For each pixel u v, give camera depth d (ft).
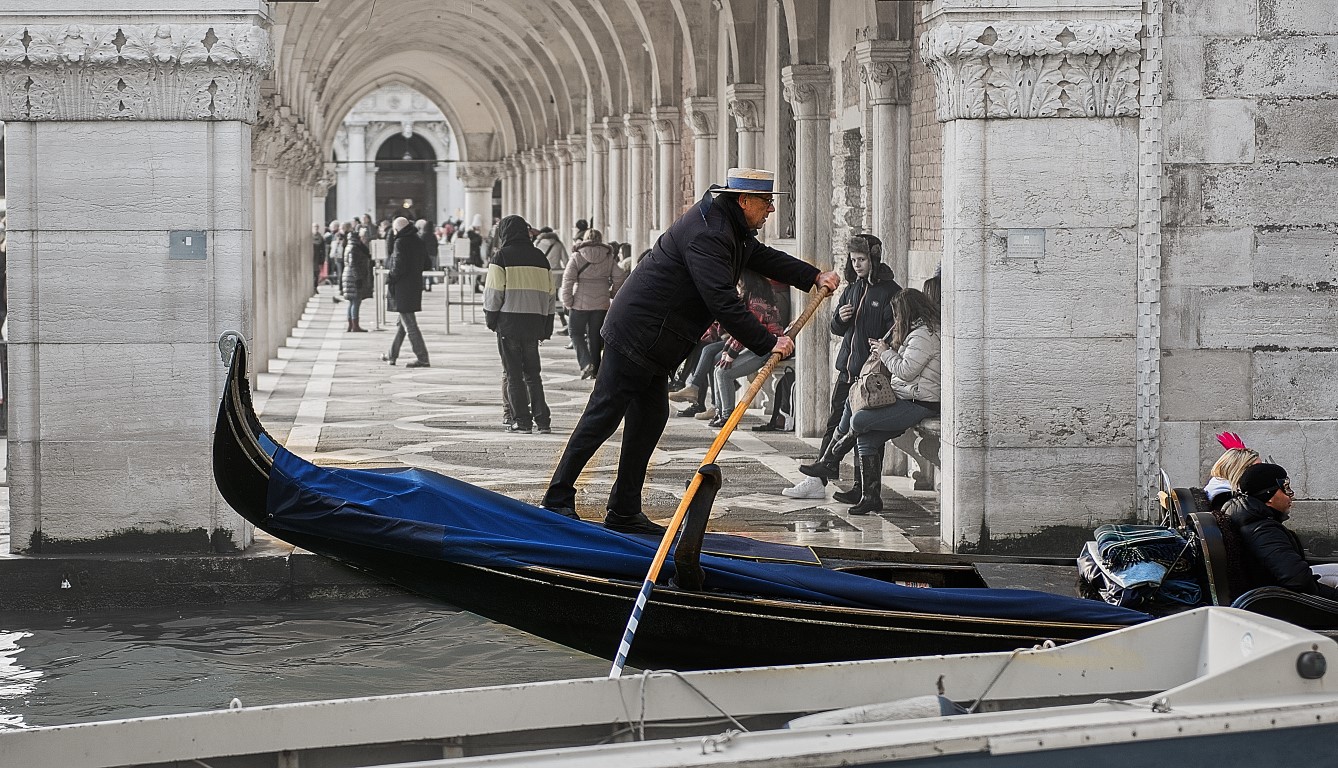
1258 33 28.96
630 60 77.41
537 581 20.99
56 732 14.32
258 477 21.70
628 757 13.16
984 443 29.01
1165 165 29.07
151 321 28.27
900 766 13.43
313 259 131.54
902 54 38.40
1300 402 29.58
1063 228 28.84
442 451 41.09
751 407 52.65
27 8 27.63
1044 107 28.55
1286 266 29.40
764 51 52.80
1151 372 29.14
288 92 65.98
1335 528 29.76
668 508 33.22
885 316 35.29
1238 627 16.19
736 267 22.47
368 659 24.08
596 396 23.11
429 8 107.55
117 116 28.02
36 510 28.43
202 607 27.73
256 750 14.82
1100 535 22.07
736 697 16.03
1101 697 16.81
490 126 174.40
